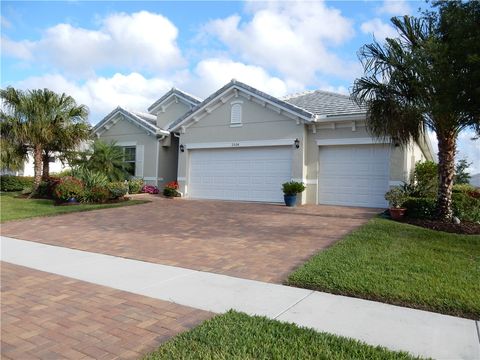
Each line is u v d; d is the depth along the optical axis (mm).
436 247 7820
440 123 10438
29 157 22281
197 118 18984
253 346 3746
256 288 5754
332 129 15883
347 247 7855
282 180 16766
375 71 10750
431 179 13594
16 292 5582
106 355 3641
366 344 3846
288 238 9141
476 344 3945
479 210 11453
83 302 5145
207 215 12883
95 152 20000
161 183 21359
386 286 5500
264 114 17109
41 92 18859
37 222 12141
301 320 4535
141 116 23703
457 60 8789
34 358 3582
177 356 3545
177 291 5621
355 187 15500
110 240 9383
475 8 8414
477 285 5547
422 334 4168
